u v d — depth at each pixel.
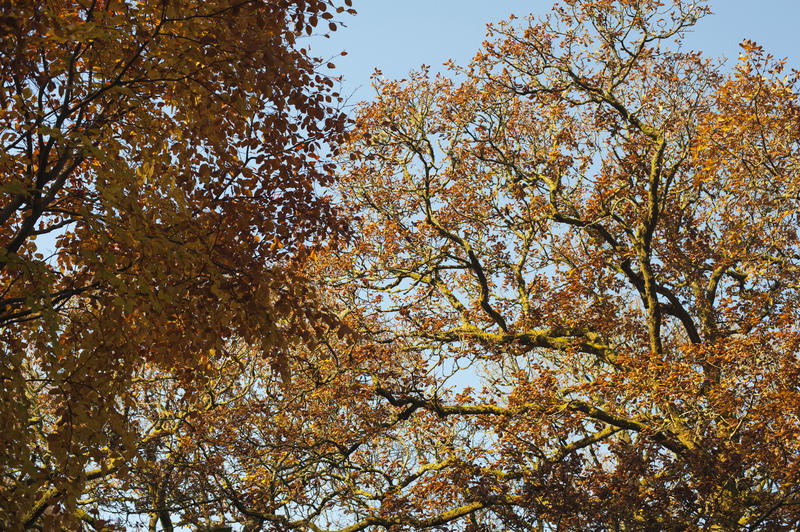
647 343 18.45
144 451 14.36
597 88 18.55
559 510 14.83
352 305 18.84
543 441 16.11
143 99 8.19
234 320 9.03
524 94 19.14
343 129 9.82
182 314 8.88
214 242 8.70
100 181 7.58
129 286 7.52
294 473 16.80
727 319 17.28
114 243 8.68
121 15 7.30
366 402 17.53
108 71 8.01
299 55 8.75
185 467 15.01
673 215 19.69
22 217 9.25
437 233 19.27
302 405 17.59
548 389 16.66
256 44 7.71
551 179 19.47
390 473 18.83
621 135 19.08
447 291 19.56
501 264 20.03
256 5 7.74
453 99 19.05
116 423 8.06
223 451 16.42
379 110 18.97
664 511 14.40
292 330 9.45
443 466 17.16
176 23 8.04
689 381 14.17
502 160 19.59
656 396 14.34
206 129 8.41
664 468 15.05
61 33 6.81
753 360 14.14
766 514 13.55
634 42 18.58
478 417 16.89
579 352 18.55
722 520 13.84
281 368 9.03
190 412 15.67
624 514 14.49
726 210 19.27
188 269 8.19
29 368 11.69
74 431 7.79
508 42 19.03
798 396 13.05
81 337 8.76
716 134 16.02
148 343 8.93
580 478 15.88
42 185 7.47
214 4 7.71
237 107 8.40
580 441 17.03
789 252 18.41
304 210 10.15
